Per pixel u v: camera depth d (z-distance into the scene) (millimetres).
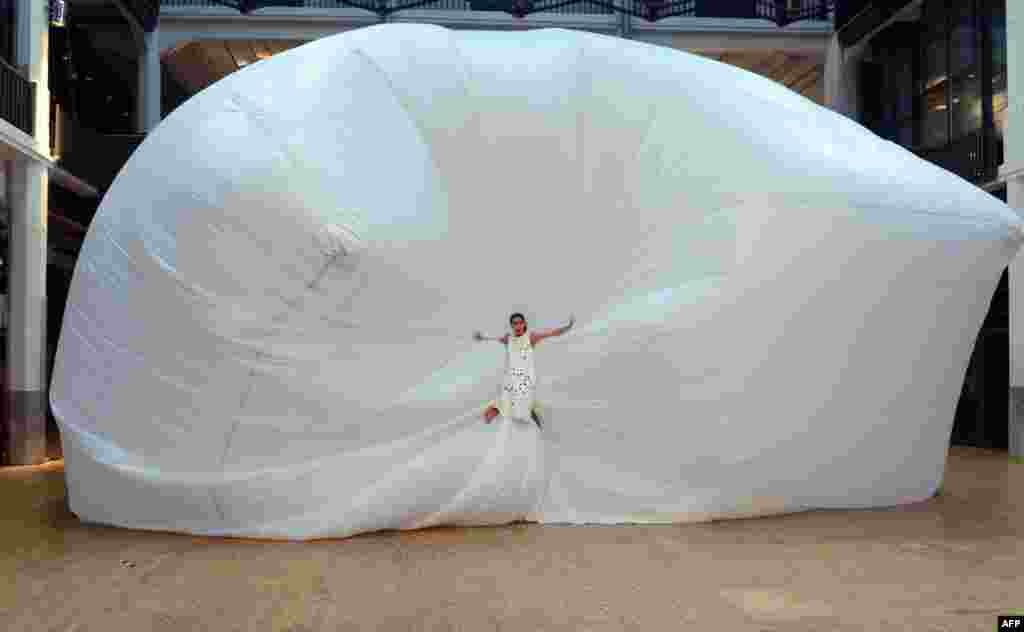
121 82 17375
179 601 4867
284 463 6523
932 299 7453
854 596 4922
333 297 6406
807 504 7449
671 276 7141
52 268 17203
